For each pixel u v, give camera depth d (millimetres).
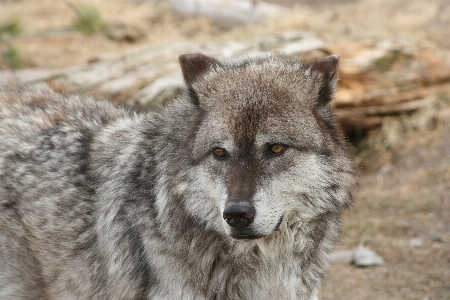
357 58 22312
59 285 10328
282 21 27188
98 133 10656
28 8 39250
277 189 8703
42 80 21531
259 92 8859
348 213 18359
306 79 9242
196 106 9336
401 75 22562
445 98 22891
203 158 8859
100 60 22938
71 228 10117
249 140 8672
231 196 8430
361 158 22281
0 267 10578
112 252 9781
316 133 8898
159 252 9312
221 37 25344
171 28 36438
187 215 9062
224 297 9438
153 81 20859
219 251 9289
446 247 15883
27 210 10336
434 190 18891
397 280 14617
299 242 9312
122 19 36500
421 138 21984
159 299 9398
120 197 9742
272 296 9547
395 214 18000
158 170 9406
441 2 30422
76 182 10250
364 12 30484
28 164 10562
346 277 14969
